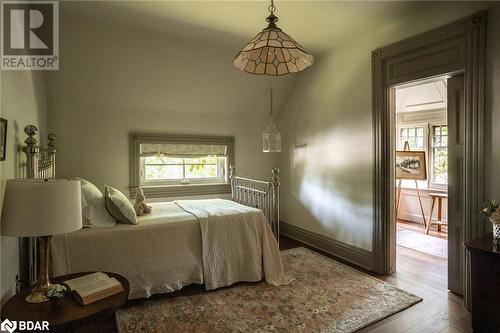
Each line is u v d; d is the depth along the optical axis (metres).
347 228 3.50
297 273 3.04
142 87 3.59
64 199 1.38
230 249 2.72
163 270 2.43
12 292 1.68
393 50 2.90
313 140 4.01
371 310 2.30
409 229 4.85
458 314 2.26
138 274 2.35
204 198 4.29
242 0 2.47
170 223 2.52
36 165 2.03
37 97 2.73
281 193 4.72
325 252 3.78
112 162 3.67
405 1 2.50
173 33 3.11
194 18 2.79
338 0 2.47
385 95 3.02
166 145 3.99
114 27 2.95
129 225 2.42
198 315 2.24
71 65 3.12
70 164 3.46
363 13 2.70
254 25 2.94
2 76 1.56
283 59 1.99
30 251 2.04
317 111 3.92
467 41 2.34
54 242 2.13
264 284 2.77
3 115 1.56
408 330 2.05
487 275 1.90
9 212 1.31
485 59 2.25
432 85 4.81
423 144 5.23
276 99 4.46
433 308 2.35
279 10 2.65
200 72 3.70
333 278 2.92
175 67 3.54
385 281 2.87
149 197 3.93
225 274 2.68
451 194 2.60
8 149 1.65
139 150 3.81
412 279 2.92
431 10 2.61
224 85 3.96
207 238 2.63
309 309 2.32
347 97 3.45
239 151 4.50
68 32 2.87
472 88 2.31
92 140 3.56
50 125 3.35
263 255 2.86
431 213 4.59
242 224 2.80
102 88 3.44
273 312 2.28
